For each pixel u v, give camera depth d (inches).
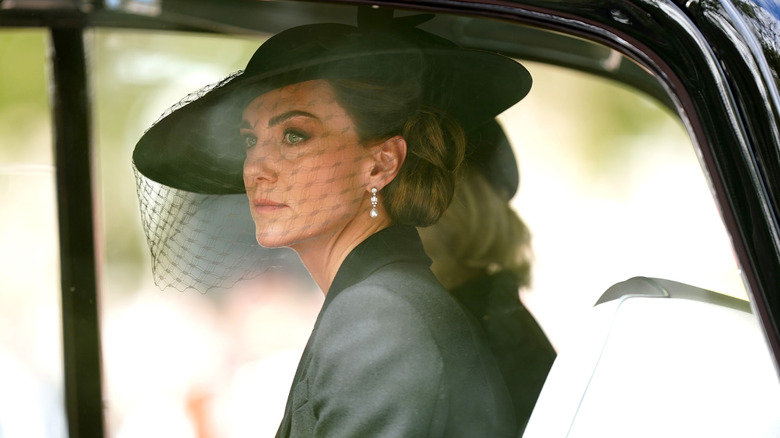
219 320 188.4
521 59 167.5
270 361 185.5
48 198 209.5
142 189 185.2
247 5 175.5
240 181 179.3
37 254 207.2
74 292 205.2
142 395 195.5
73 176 207.9
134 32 192.1
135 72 195.6
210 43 187.9
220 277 185.8
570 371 171.0
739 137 146.1
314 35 167.9
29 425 194.9
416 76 170.7
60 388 198.5
